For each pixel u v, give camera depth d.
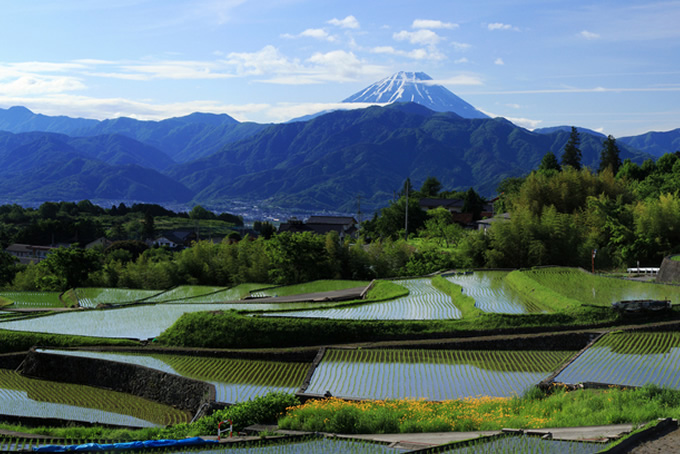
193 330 40.44
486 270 64.50
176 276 83.31
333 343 38.00
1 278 97.31
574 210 79.25
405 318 40.56
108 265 88.62
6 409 29.92
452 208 144.00
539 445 15.20
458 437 17.94
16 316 53.28
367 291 57.03
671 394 21.31
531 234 67.75
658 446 14.08
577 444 15.16
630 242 66.19
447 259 73.81
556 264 66.62
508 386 27.05
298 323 39.25
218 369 33.53
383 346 35.34
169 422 27.73
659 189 87.56
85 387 34.53
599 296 44.28
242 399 27.52
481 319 38.53
